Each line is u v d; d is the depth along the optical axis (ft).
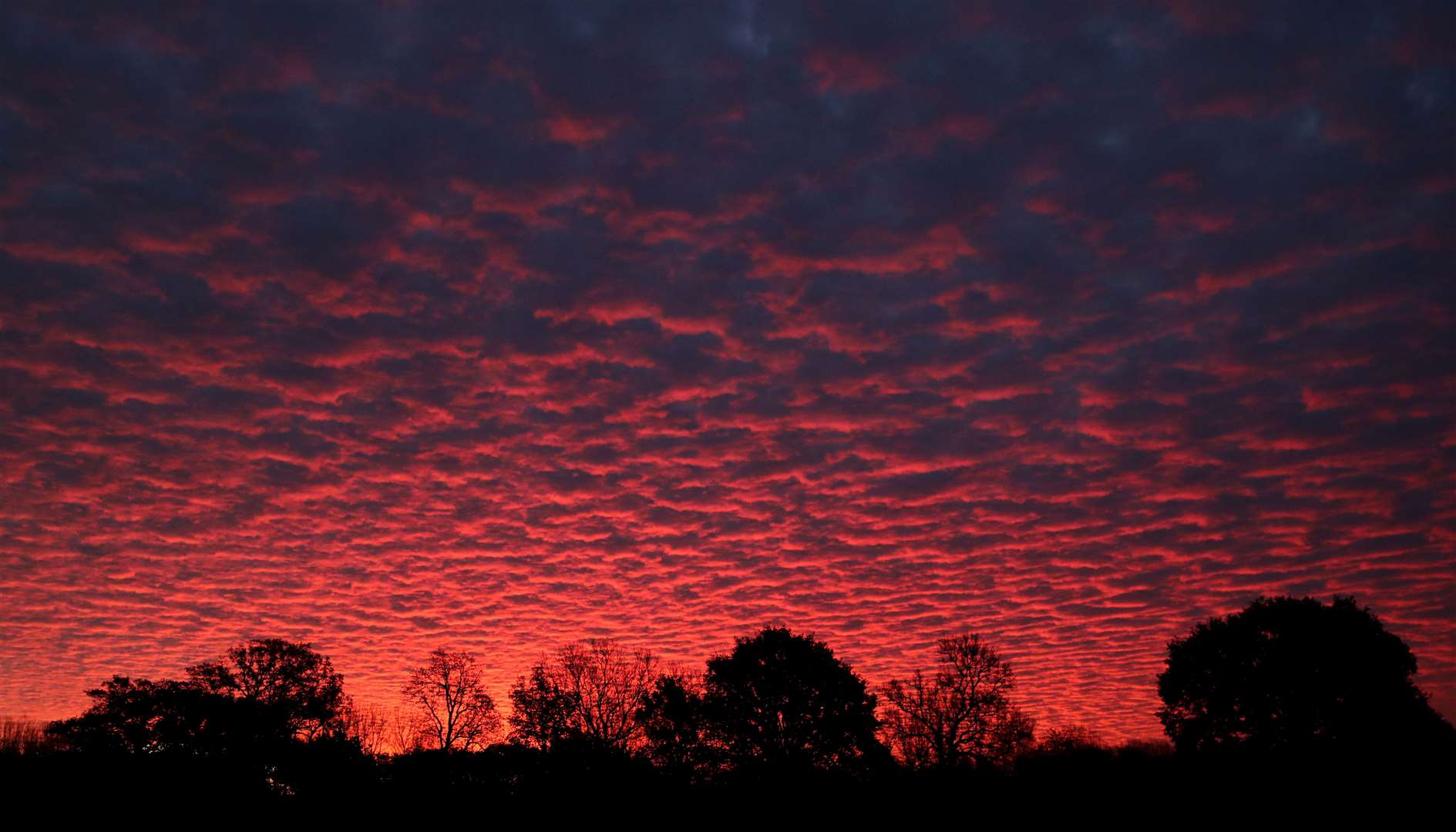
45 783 187.62
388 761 216.95
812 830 193.67
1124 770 203.10
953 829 185.26
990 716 217.56
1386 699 198.49
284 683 224.12
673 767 220.02
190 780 197.47
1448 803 170.19
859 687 226.58
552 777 214.07
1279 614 216.74
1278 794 183.42
